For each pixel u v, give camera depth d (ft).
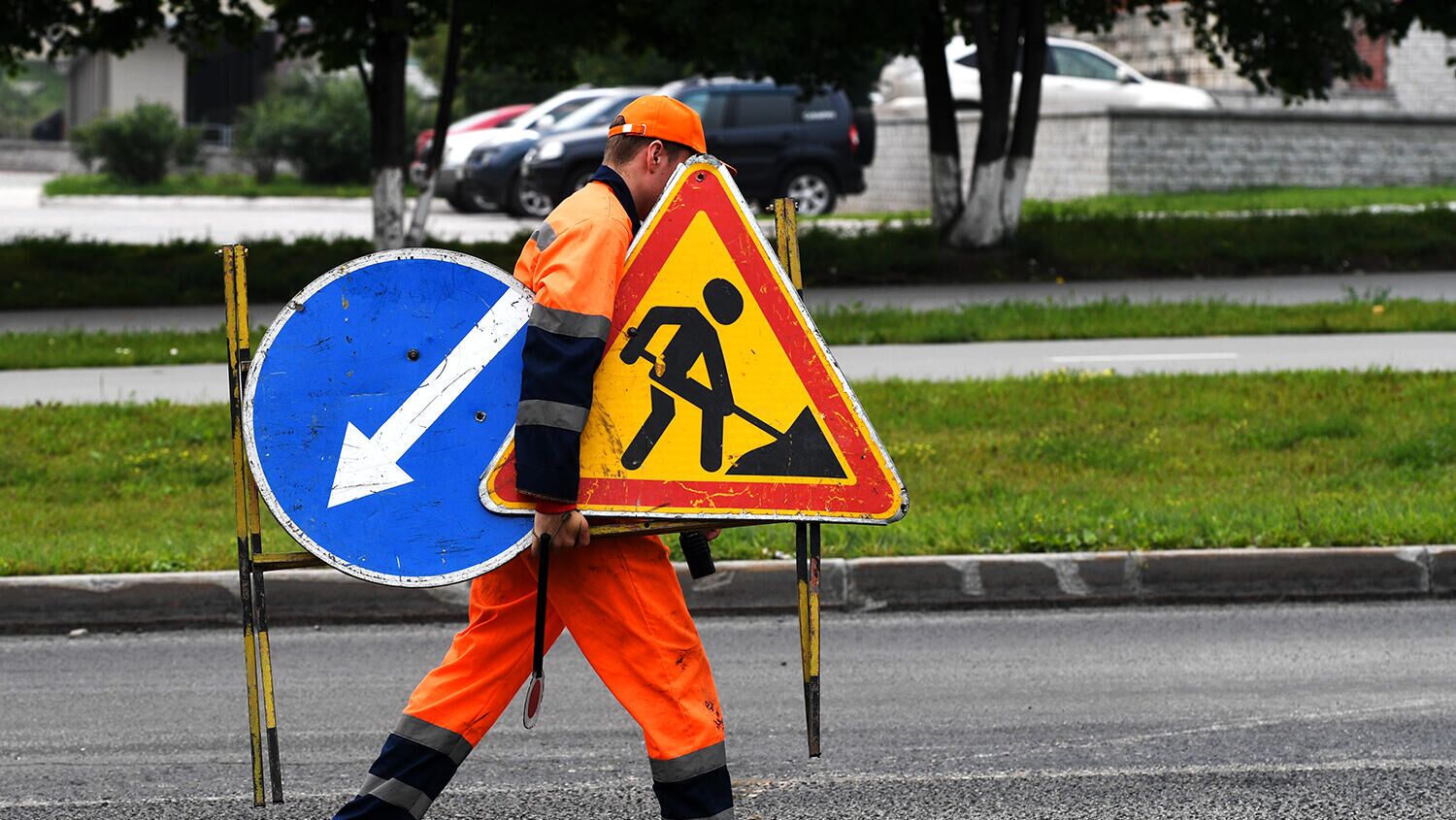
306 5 131.75
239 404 26.76
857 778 36.45
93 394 85.97
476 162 198.29
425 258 26.66
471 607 28.86
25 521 61.72
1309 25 139.64
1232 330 103.81
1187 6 147.54
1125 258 135.44
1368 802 34.60
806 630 28.89
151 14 140.26
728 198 27.40
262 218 212.84
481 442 26.68
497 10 133.90
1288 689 43.29
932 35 140.36
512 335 26.76
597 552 27.35
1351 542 55.11
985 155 137.18
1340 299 117.70
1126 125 197.98
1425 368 88.74
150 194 250.78
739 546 54.70
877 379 86.69
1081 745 38.68
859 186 195.83
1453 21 138.31
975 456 70.54
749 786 36.01
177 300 124.77
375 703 42.93
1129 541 55.11
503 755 38.42
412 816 28.14
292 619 51.90
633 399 26.96
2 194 258.98
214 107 339.16
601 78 296.10
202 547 55.72
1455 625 50.21
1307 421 74.23
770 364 27.43
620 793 35.63
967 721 40.75
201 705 42.88
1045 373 85.30
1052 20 148.77
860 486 27.66
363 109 279.49
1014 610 52.95
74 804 35.22
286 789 36.09
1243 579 53.93
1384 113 206.59
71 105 383.24
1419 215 151.64
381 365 26.61
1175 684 43.93
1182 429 74.54
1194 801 34.76
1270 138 203.00
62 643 49.78
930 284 131.95
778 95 193.57
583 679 45.19
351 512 26.53
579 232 26.40
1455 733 39.37
